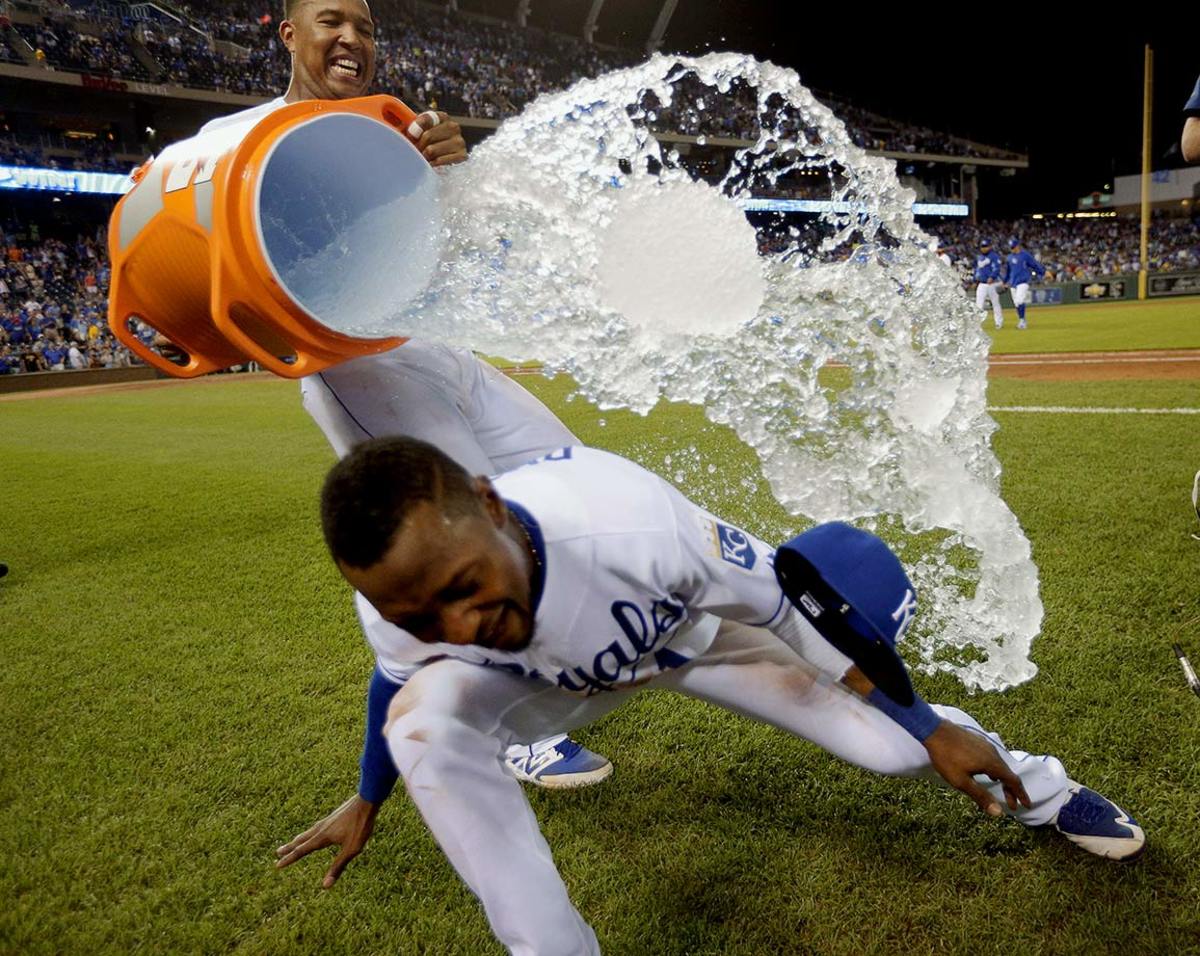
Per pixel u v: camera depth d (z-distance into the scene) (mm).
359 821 1597
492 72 32594
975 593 2826
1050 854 1660
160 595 3717
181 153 1363
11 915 1724
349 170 1453
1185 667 2037
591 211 1619
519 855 1247
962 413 2240
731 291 1762
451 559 991
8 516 5582
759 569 1348
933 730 1372
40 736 2473
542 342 1625
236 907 1720
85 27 24844
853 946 1491
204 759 2285
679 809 1923
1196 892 1523
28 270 22375
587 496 1215
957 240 39469
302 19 2000
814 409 2139
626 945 1541
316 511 5066
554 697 1438
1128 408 6285
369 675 2748
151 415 11352
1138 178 42531
